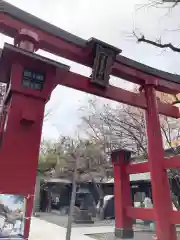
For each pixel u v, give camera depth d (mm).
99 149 14867
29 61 4844
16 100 4664
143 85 7965
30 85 4867
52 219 17688
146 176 18219
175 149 11531
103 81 6613
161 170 6980
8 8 5535
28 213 4148
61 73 5215
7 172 4203
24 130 4555
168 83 8281
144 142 12453
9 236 3900
